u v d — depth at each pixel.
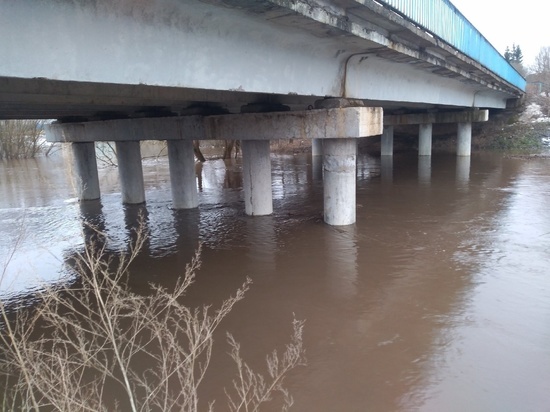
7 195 18.61
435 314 6.19
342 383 4.70
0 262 9.30
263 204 12.45
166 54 5.62
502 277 7.45
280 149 37.12
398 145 34.41
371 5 7.55
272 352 5.36
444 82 18.14
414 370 4.89
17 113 12.72
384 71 12.34
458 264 8.13
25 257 9.60
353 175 10.98
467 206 13.07
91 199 16.34
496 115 34.47
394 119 27.81
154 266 8.69
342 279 7.60
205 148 44.16
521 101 33.34
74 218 13.13
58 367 3.65
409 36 9.85
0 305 3.16
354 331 5.81
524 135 32.06
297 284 7.46
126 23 5.03
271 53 7.68
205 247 9.77
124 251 9.79
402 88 13.98
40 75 4.27
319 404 4.38
